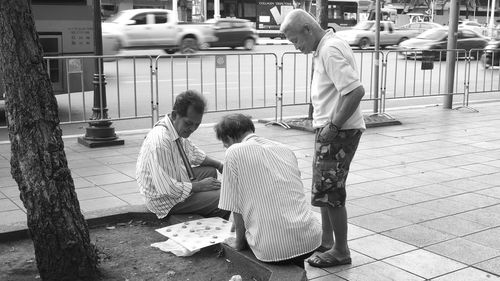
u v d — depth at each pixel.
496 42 26.16
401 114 11.27
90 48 10.88
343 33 32.91
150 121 10.54
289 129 9.56
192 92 4.54
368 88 14.84
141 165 4.62
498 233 4.79
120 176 6.57
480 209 5.42
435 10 57.75
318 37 3.93
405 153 7.83
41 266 3.59
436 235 4.73
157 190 4.51
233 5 38.19
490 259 4.25
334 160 3.93
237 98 13.20
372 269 4.07
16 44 3.40
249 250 3.93
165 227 4.47
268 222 3.70
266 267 3.69
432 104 13.09
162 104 12.14
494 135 9.12
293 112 11.87
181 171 4.65
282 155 3.87
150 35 24.28
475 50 12.10
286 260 3.71
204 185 4.66
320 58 3.88
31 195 3.49
